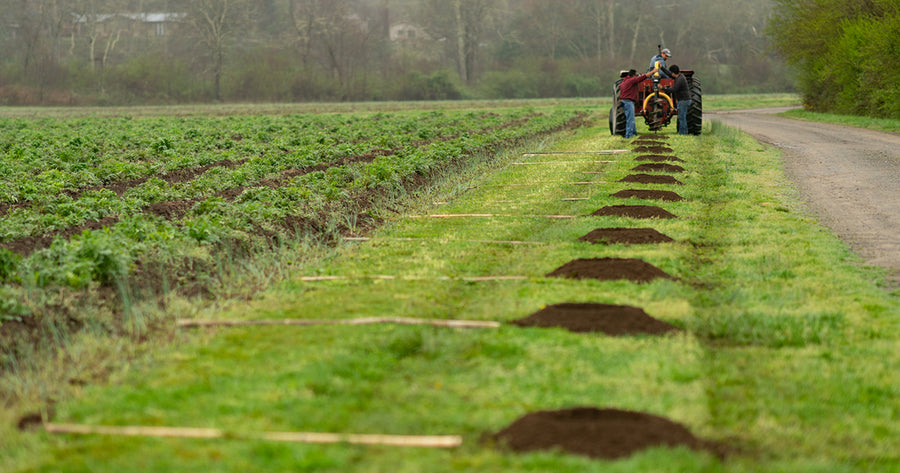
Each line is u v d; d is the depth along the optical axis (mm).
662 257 16297
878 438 8664
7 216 20297
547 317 12398
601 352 11008
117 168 30109
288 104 122312
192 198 24453
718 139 38688
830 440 8625
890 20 57250
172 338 12156
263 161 31625
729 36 175250
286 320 12727
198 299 14289
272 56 144625
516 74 151250
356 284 15078
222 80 140375
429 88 143875
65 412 9430
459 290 14570
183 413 9297
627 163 30125
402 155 33938
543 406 9367
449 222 20828
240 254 17828
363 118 66938
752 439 8609
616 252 16766
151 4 183500
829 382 10133
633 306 12953
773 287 14383
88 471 7961
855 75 65062
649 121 38969
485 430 8773
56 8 145375
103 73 132625
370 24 177250
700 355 10883
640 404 9367
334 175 27562
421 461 8070
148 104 127500
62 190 25844
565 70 154750
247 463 8039
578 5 175625
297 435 8609
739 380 10219
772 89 162625
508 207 22547
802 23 71938
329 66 153750
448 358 10977
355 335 11859
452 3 157750
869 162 32500
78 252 15023
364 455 8234
